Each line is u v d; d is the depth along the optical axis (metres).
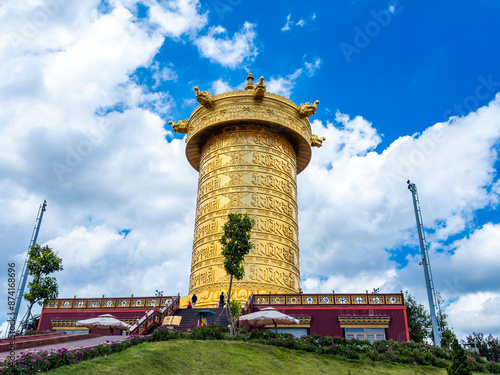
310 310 30.11
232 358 18.89
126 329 27.98
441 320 42.41
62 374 13.30
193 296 34.69
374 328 29.20
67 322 34.25
